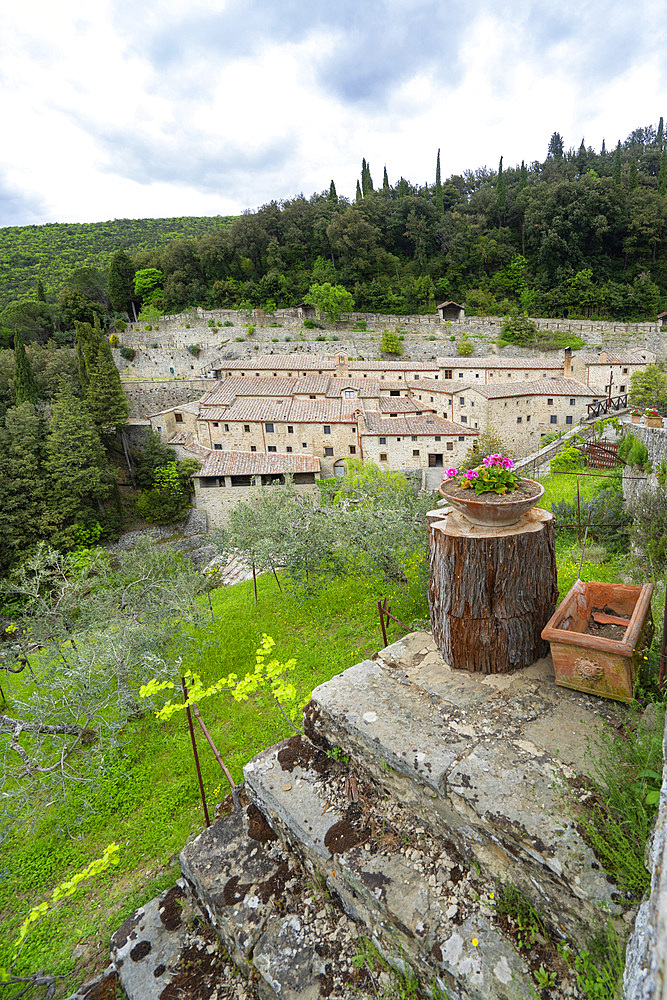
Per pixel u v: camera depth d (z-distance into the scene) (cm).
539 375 3747
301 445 3219
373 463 2920
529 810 273
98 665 736
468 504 389
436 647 455
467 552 383
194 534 2875
